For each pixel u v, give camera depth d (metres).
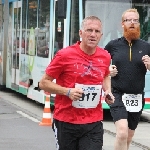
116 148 8.42
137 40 8.77
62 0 14.27
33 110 17.58
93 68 6.73
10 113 16.70
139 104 8.75
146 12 15.51
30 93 18.64
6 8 22.94
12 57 21.75
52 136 12.60
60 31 15.95
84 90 6.72
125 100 8.70
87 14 15.39
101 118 6.88
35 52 18.14
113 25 15.39
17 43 20.91
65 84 6.76
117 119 8.51
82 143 6.77
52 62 6.76
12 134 12.80
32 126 14.15
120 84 8.67
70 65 6.70
